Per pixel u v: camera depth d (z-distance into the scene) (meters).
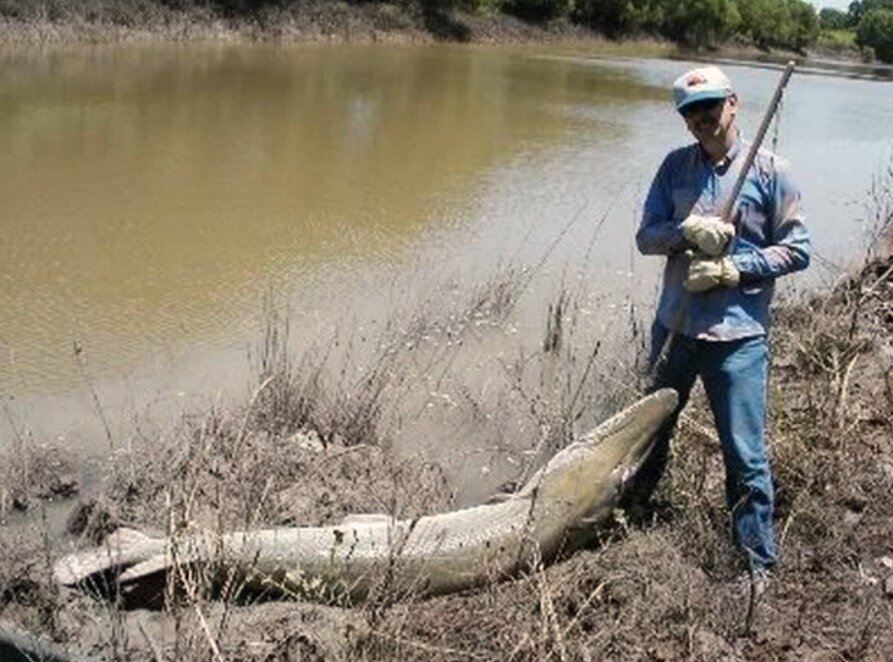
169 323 8.44
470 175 14.89
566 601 4.88
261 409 6.61
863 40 74.38
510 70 32.12
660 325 5.44
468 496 6.32
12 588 4.93
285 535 5.05
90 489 5.95
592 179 15.19
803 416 6.50
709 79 5.05
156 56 26.25
